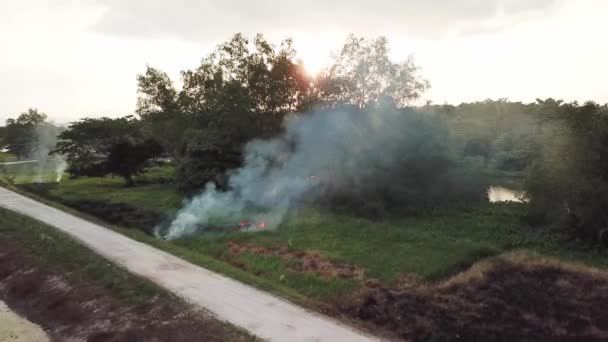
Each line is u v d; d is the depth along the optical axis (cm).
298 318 1373
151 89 4144
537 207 2436
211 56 3859
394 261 1881
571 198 2212
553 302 1473
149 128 4375
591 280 1620
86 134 4156
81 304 1609
